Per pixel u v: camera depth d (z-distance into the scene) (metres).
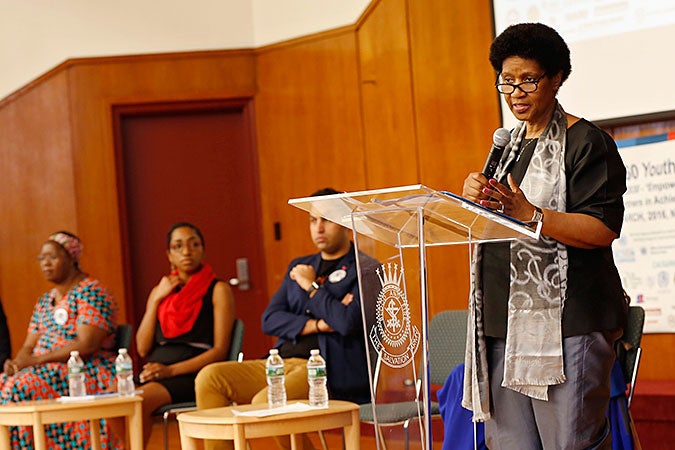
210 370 5.44
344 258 5.54
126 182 9.98
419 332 2.89
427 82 7.96
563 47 3.01
